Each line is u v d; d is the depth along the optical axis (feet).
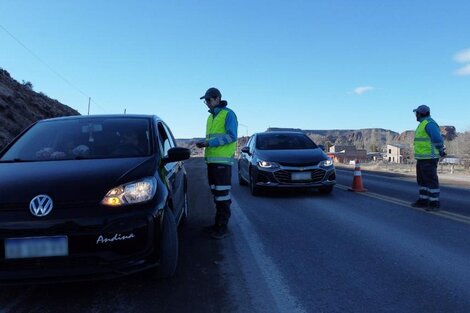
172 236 15.08
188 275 16.34
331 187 36.50
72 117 20.20
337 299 14.08
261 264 17.65
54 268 12.95
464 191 42.65
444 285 15.25
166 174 16.89
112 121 19.45
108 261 13.10
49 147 17.53
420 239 21.44
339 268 17.11
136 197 14.02
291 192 39.06
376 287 15.10
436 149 29.30
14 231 12.90
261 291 14.78
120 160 15.90
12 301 14.08
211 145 21.53
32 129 19.07
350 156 410.31
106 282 15.57
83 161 15.88
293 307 13.47
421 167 29.76
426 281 15.65
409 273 16.48
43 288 15.12
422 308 13.37
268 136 40.09
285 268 17.15
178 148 17.71
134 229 13.47
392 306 13.52
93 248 13.07
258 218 26.89
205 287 15.14
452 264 17.51
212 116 22.26
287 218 26.84
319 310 13.26
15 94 100.58
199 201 34.47
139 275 16.05
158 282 15.58
